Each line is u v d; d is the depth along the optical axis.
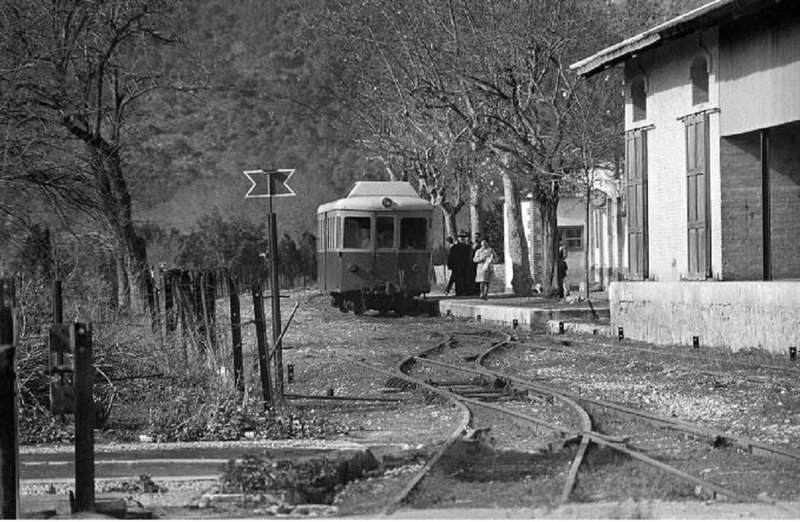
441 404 22.94
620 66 41.84
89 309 24.77
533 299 53.72
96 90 40.00
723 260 32.34
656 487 12.74
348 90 71.38
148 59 42.75
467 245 65.00
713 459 14.95
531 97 48.25
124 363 22.39
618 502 12.08
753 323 29.52
